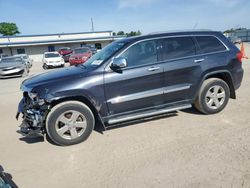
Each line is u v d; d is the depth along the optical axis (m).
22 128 4.35
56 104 4.21
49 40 44.81
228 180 3.00
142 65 4.60
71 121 4.26
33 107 4.18
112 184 3.10
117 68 4.42
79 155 3.93
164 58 4.79
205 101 5.21
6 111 6.96
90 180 3.22
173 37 4.93
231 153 3.62
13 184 2.51
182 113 5.52
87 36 48.72
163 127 4.80
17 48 43.91
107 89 4.37
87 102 4.45
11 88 11.20
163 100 4.84
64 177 3.33
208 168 3.28
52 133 4.18
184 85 4.94
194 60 4.98
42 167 3.64
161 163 3.49
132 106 4.61
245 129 4.46
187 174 3.18
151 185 3.01
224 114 5.32
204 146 3.90
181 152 3.76
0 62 16.55
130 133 4.63
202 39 5.18
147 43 4.71
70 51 32.97
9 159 3.94
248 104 5.95
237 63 5.41
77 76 4.29
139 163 3.54
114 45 4.97
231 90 5.53
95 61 4.84
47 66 23.33
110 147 4.12
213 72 5.15
